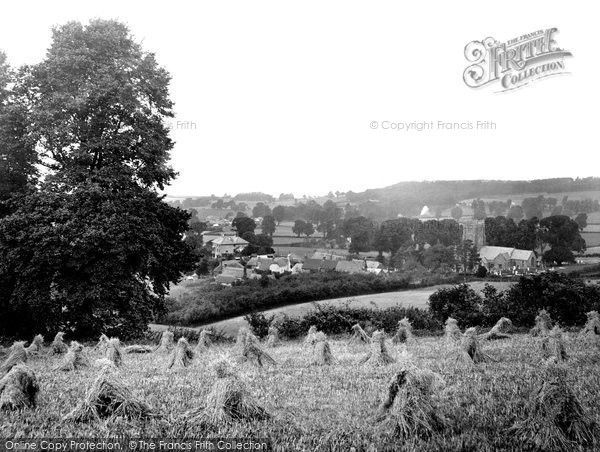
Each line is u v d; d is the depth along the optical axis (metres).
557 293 33.97
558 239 93.56
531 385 12.49
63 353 22.91
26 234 27.81
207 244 137.75
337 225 141.50
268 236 140.12
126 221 29.06
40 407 11.39
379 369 16.22
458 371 15.15
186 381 14.43
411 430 9.14
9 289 30.59
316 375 15.20
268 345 27.91
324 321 34.53
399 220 116.69
